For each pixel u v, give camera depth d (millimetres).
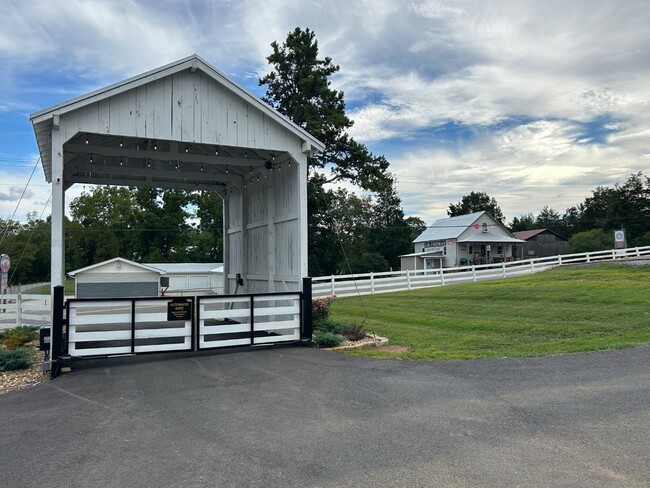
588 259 29625
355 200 65688
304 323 9664
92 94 8336
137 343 10242
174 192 54156
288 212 10992
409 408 5301
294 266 10547
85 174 13445
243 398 5918
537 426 4566
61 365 7797
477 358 7914
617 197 59812
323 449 4199
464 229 45188
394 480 3543
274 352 8922
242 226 13766
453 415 5000
